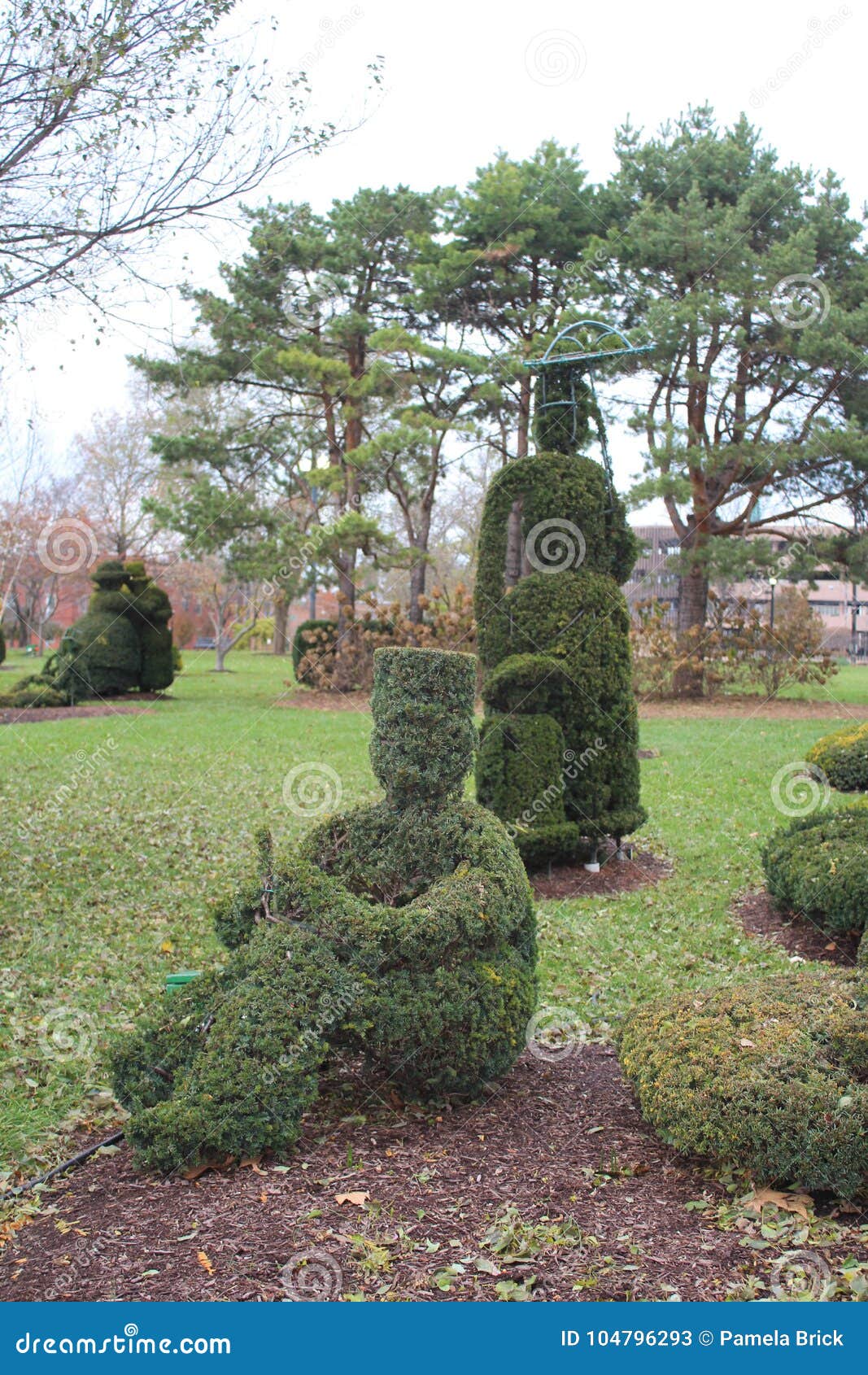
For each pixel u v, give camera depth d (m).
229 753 15.44
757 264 19.47
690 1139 3.68
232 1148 3.76
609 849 8.98
